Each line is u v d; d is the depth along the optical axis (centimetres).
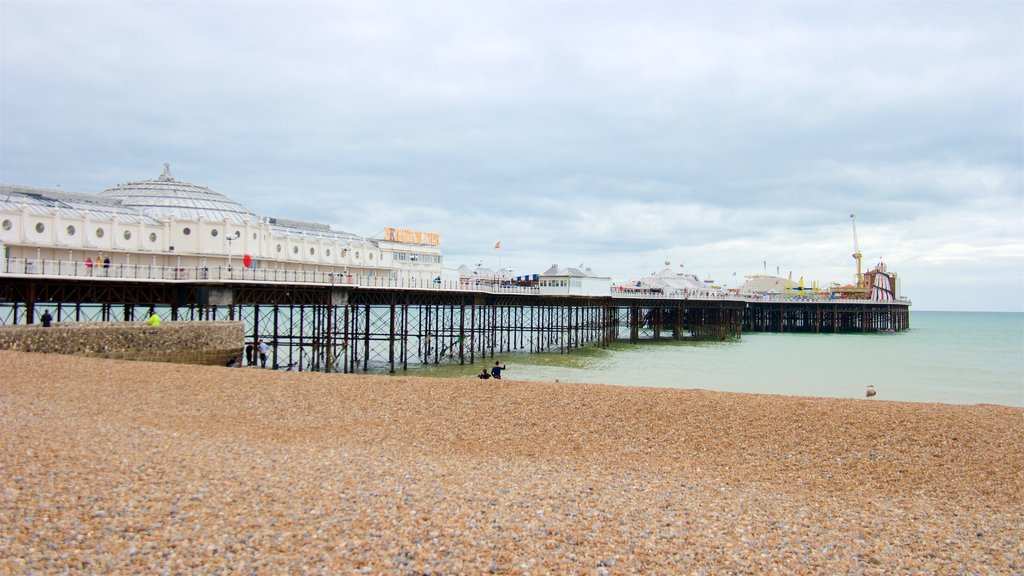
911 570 1248
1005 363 6806
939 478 1864
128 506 1334
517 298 7569
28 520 1216
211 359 4269
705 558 1244
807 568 1228
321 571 1101
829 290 15800
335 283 5231
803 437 2188
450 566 1141
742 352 8025
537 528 1336
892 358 7338
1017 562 1307
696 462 1961
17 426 1944
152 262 5562
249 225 6081
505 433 2198
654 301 9738
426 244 8588
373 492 1510
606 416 2389
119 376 2847
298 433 2139
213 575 1073
